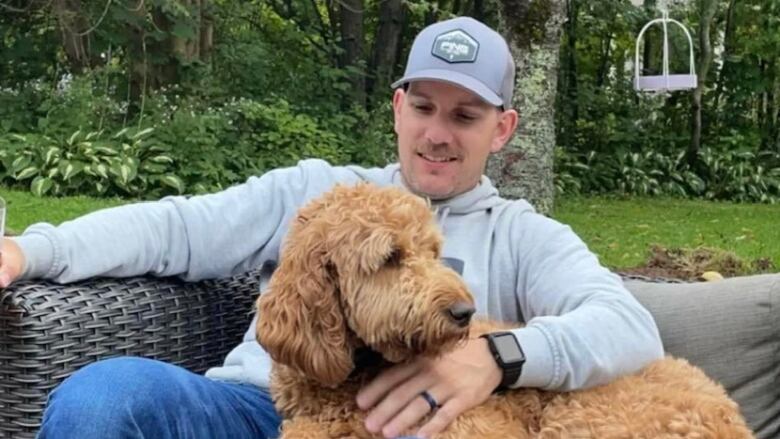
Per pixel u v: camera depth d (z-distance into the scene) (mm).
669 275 3086
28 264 1577
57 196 5418
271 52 7578
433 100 1696
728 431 1445
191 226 1725
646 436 1447
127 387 1428
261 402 1622
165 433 1453
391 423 1462
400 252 1440
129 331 1662
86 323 1604
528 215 1752
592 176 8469
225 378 1675
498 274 1702
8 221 4328
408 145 1729
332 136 6574
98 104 6082
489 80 1698
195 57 6680
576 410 1518
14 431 1575
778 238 5754
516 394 1569
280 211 1774
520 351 1501
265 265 1781
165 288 1740
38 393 1563
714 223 6551
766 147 9594
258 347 1700
